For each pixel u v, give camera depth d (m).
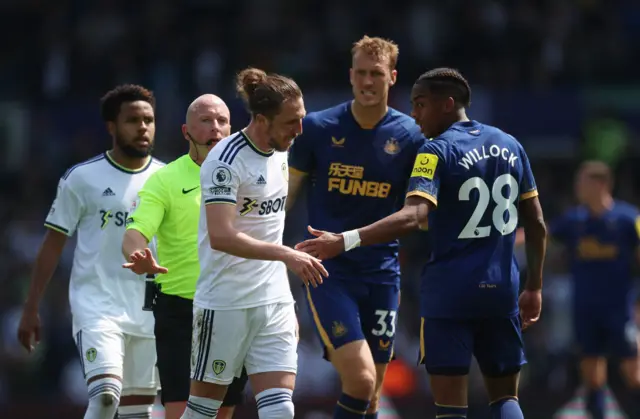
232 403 23.22
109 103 25.52
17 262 55.97
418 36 66.00
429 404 41.47
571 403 39.03
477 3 66.50
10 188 61.66
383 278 25.00
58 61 66.88
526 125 59.56
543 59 64.38
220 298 20.64
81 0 71.12
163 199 23.34
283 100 20.17
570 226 39.56
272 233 20.97
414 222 20.94
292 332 21.27
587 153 58.75
